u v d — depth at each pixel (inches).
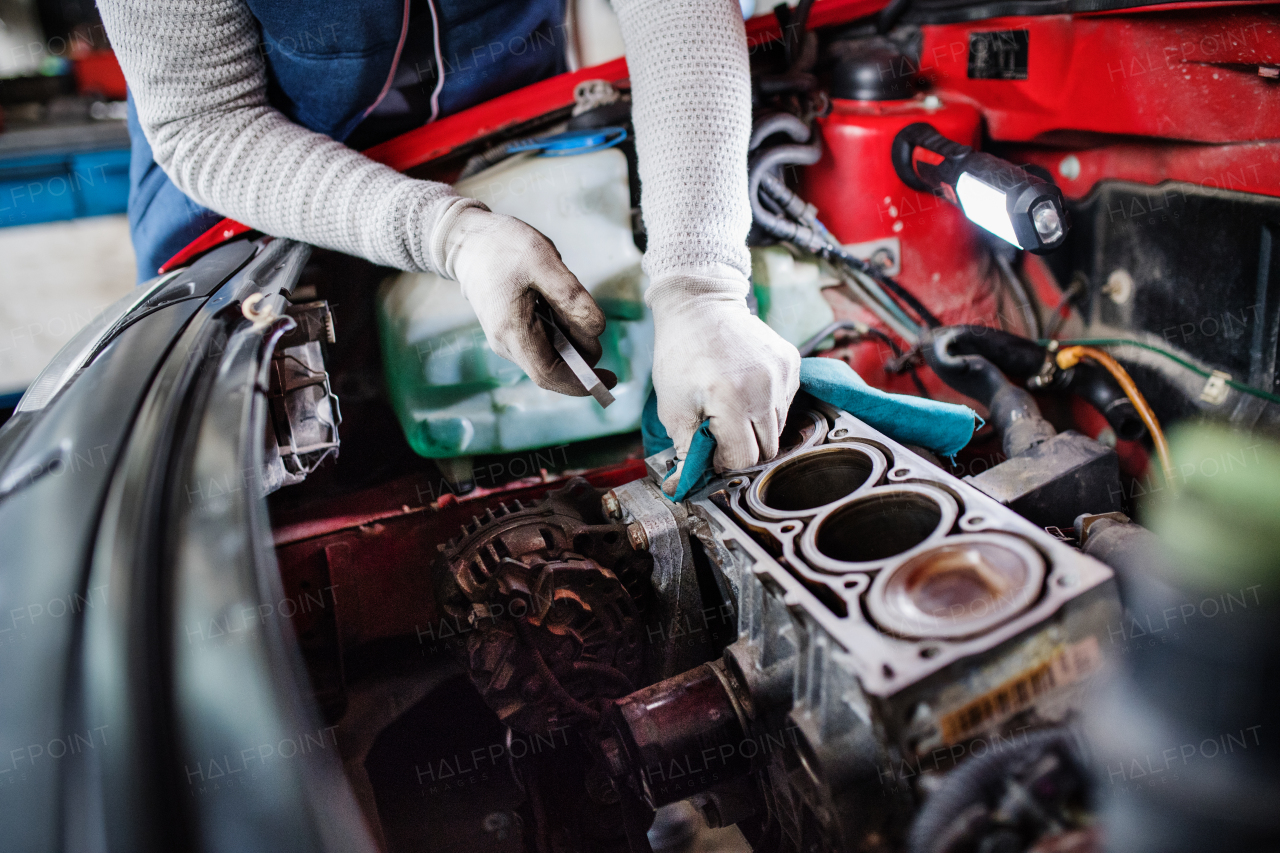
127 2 49.3
